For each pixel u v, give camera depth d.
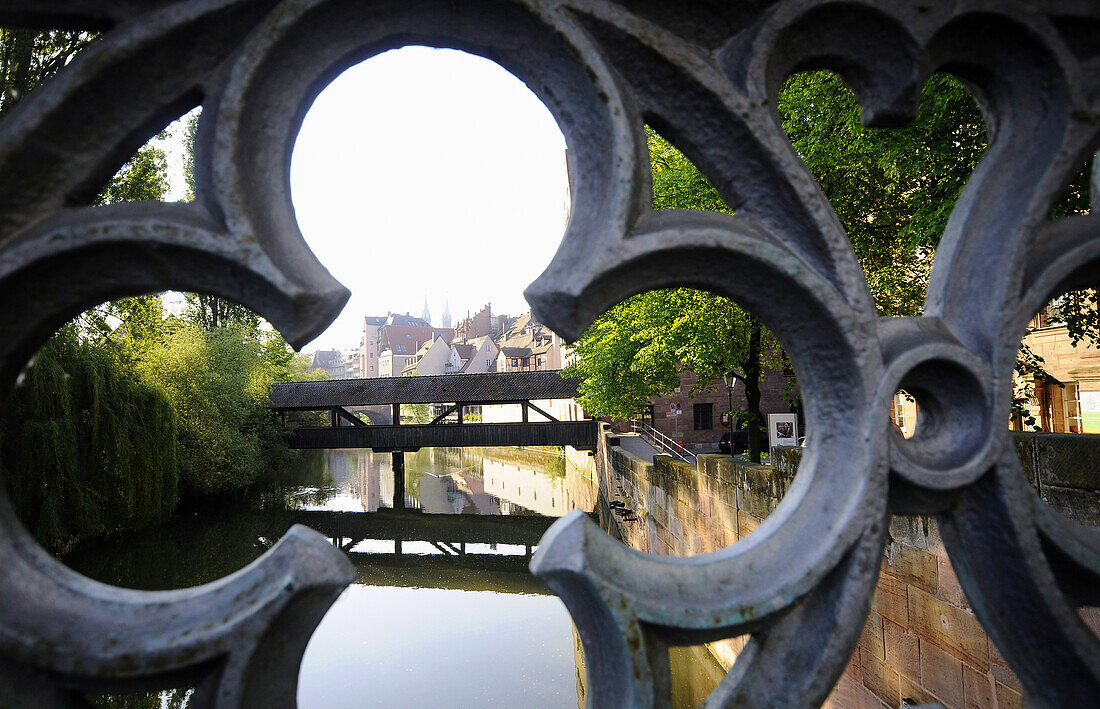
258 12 0.50
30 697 0.45
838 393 0.58
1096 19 0.62
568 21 0.51
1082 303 5.33
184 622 0.44
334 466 57.22
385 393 34.59
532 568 0.49
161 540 19.66
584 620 0.52
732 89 0.54
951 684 3.99
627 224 0.52
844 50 0.60
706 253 0.53
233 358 28.42
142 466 18.53
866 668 4.93
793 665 0.56
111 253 0.47
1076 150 0.61
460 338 115.75
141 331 20.36
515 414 57.53
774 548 0.55
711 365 13.47
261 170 0.51
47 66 8.07
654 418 30.67
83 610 0.45
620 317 15.12
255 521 26.31
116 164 0.51
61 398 14.99
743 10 0.57
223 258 0.47
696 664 9.31
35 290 0.47
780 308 0.57
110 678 0.43
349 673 12.84
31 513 14.26
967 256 0.64
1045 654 0.61
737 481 7.57
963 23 0.60
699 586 0.52
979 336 0.61
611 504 20.62
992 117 0.67
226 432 25.75
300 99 0.52
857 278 0.56
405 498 36.88
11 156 0.46
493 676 12.42
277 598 0.43
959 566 0.64
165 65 0.50
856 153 7.35
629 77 0.55
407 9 0.53
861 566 0.54
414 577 21.28
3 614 0.44
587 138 0.55
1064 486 2.89
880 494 0.54
